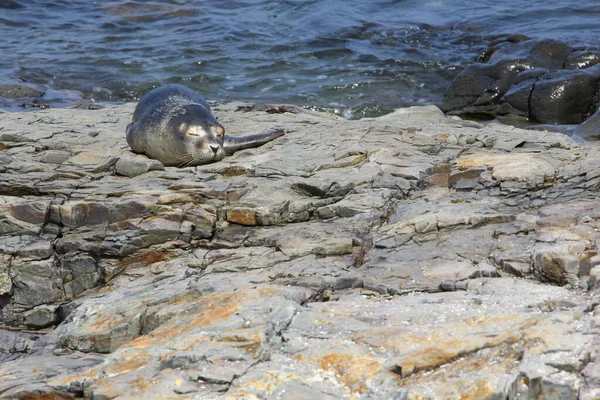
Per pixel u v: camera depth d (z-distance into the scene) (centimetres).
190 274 1240
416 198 1380
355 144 1583
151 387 818
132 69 3127
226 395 792
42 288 1295
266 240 1283
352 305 1000
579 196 1296
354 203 1341
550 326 829
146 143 1565
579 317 862
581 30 3300
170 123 1544
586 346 790
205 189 1397
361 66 3112
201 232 1323
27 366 1009
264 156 1573
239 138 1638
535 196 1316
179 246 1316
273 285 1084
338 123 1823
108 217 1354
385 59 3169
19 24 3725
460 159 1508
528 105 2575
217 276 1188
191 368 849
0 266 1291
